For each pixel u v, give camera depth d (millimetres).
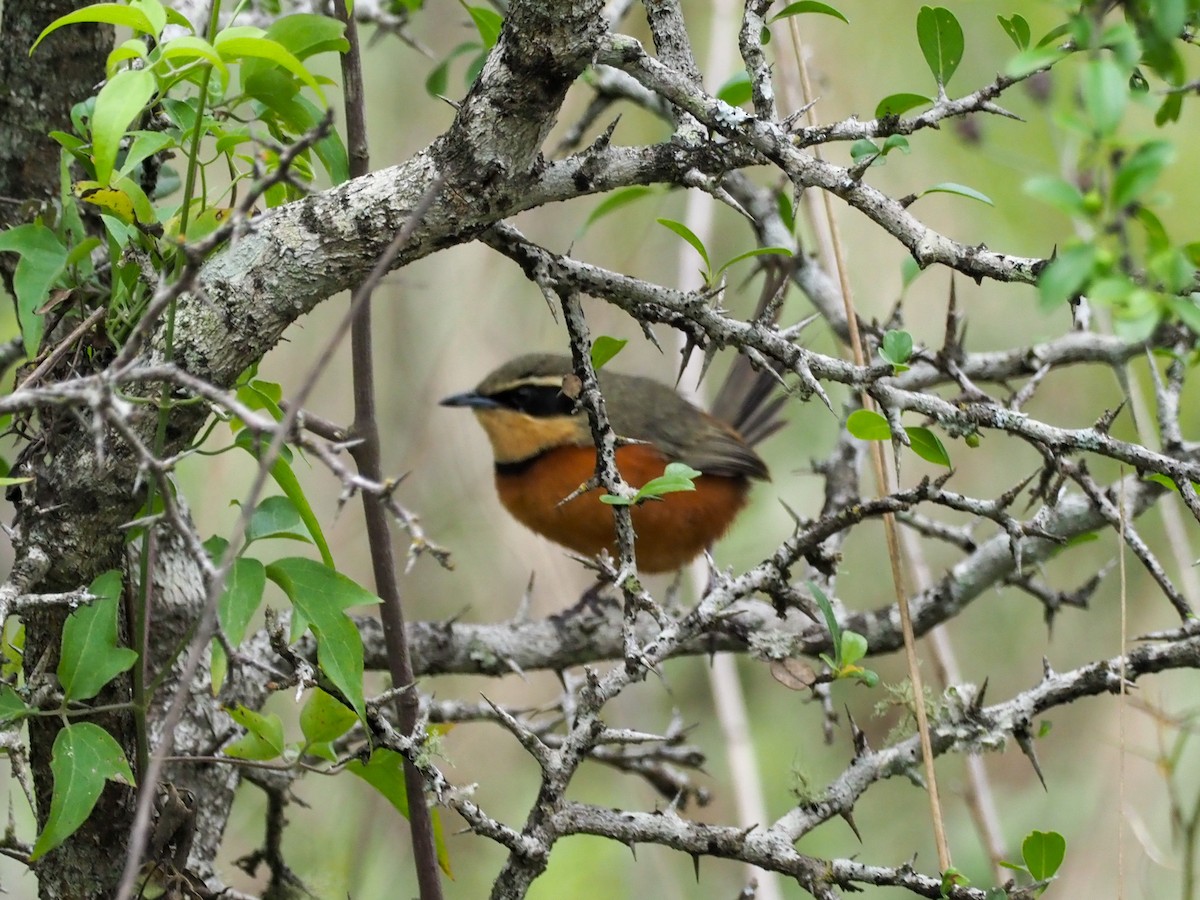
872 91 14336
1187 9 5449
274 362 14023
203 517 12328
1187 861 9016
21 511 5891
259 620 12695
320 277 5539
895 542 6848
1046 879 6086
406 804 6500
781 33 13797
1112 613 14914
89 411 5402
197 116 5148
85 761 5191
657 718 13836
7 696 5309
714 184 5934
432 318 14305
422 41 14172
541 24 5180
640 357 15867
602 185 5766
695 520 13195
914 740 6707
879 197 5570
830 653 9016
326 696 5961
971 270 5473
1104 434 6008
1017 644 15336
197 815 7078
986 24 14062
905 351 6234
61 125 7070
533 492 13039
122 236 5566
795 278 9617
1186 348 7812
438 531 13992
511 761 14383
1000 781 14633
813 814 6438
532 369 13141
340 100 13938
